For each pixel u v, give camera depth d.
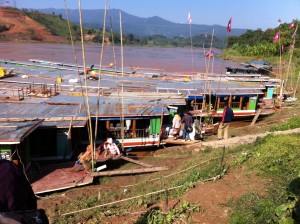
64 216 9.71
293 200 6.37
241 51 79.69
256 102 24.59
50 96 19.41
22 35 110.56
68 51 78.25
